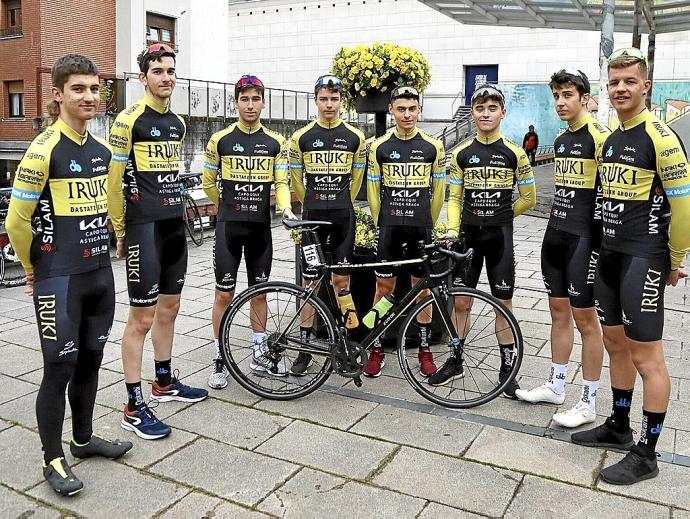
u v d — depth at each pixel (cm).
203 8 1695
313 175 434
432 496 277
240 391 391
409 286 438
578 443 325
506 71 2170
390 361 446
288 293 382
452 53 2220
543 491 281
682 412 360
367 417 356
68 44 1479
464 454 314
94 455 308
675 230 279
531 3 1105
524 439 330
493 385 399
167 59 335
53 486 275
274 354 389
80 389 299
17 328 513
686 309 582
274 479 290
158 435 326
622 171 292
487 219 398
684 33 1897
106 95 1237
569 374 421
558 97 345
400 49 495
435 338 459
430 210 425
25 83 1467
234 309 382
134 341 335
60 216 273
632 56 283
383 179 425
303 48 2395
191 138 1225
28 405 365
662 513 265
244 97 388
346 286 438
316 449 318
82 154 279
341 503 272
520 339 367
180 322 535
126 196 339
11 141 1470
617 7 1070
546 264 363
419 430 340
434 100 2253
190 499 274
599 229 338
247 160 395
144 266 336
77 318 281
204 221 984
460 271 403
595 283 313
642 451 291
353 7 2311
